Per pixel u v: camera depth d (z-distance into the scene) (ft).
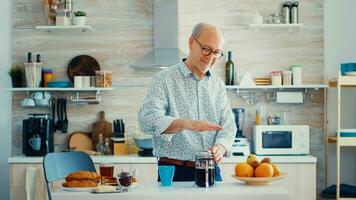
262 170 9.73
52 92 18.81
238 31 18.83
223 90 10.61
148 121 9.65
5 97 18.12
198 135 10.21
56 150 18.72
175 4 18.24
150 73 18.86
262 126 17.48
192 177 10.14
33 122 17.56
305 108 18.74
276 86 18.06
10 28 18.83
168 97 10.16
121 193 8.73
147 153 17.26
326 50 18.81
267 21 18.75
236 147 17.35
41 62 18.84
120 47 18.90
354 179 18.66
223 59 18.78
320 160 18.65
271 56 18.80
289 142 17.51
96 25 18.92
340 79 16.96
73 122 18.81
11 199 16.93
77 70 18.83
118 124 18.31
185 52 18.83
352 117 18.67
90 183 9.44
